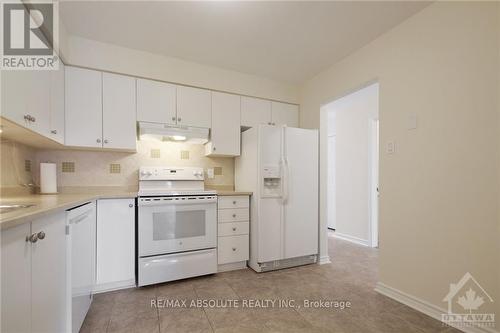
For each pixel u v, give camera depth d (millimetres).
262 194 2629
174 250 2322
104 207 2092
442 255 1709
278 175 2711
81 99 2223
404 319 1725
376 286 2186
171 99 2600
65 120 2160
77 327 1420
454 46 1665
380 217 2158
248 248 2723
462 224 1607
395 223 2027
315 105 3064
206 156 3088
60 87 2047
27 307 881
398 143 2020
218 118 2838
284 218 2723
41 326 992
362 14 1927
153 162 2814
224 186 3172
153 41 2305
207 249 2488
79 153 2496
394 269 2029
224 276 2504
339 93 2688
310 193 2885
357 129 3943
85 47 2230
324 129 3039
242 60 2678
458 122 1636
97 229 2061
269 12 1904
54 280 1122
